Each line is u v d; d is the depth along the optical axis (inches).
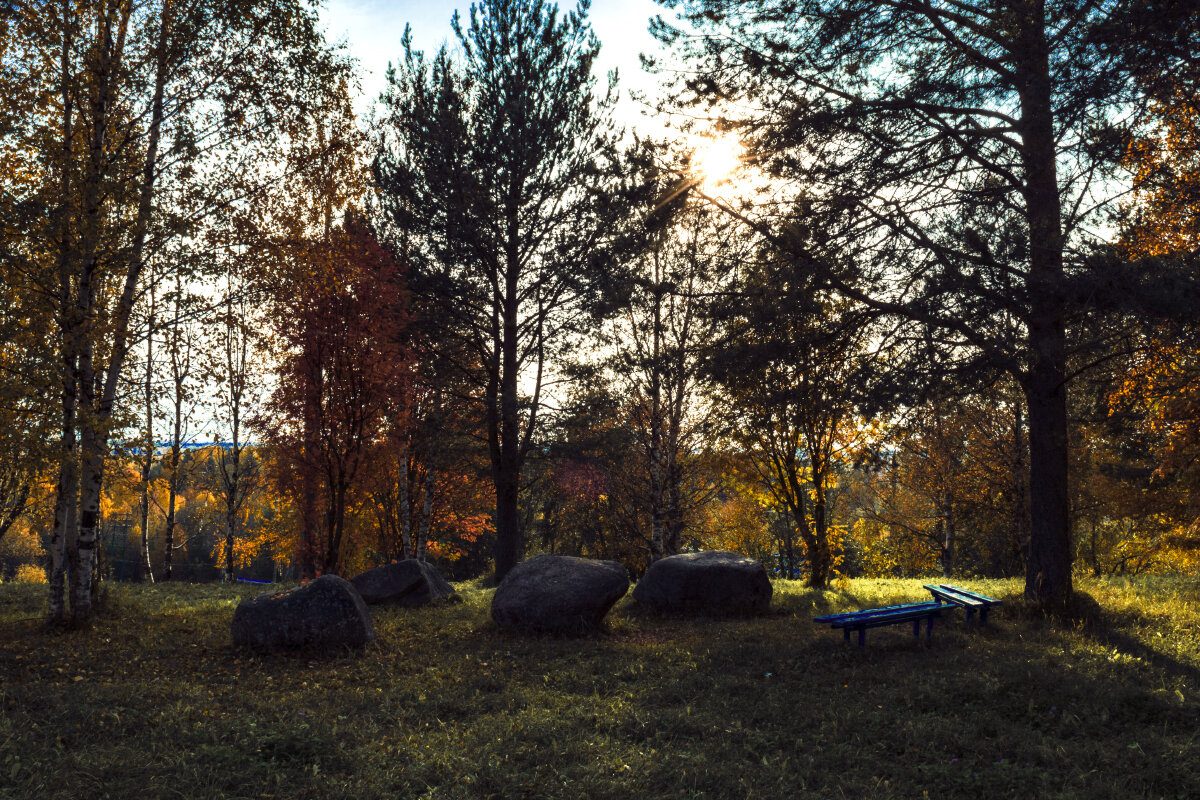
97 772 205.0
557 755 231.1
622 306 706.8
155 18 456.1
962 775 205.6
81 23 434.0
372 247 647.8
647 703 293.6
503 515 810.8
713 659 367.9
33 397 389.4
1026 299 385.1
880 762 219.3
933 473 1192.8
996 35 429.4
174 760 216.5
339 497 644.7
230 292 480.1
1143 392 463.5
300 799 197.6
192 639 421.4
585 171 532.1
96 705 269.4
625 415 925.8
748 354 464.8
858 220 451.5
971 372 420.5
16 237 387.9
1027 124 398.3
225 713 272.4
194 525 1678.2
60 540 446.0
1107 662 313.7
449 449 804.0
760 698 295.3
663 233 503.2
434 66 751.7
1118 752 216.1
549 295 772.6
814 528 786.8
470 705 293.0
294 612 399.5
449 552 1430.9
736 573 534.9
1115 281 351.3
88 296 435.5
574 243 752.3
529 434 813.9
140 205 420.5
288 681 335.3
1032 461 470.0
